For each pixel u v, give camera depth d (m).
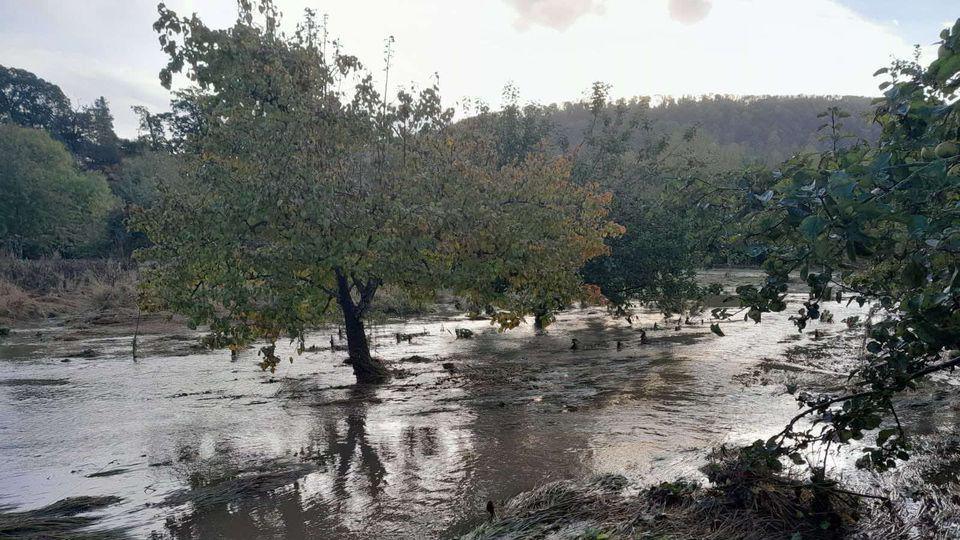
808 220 3.41
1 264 36.56
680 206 6.64
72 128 106.06
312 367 15.36
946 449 7.43
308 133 12.05
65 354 18.30
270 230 12.11
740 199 5.79
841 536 5.31
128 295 30.39
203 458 8.69
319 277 12.67
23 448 9.43
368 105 12.80
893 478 6.56
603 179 23.22
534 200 13.37
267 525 6.41
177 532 6.32
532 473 7.53
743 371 12.98
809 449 7.64
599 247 14.27
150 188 57.66
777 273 5.02
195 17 12.07
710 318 22.31
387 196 12.05
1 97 98.56
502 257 12.77
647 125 24.42
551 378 13.21
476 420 10.04
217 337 12.28
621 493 6.53
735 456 7.40
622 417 9.81
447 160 13.33
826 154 5.23
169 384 13.88
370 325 22.45
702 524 5.58
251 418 10.74
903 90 4.11
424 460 8.20
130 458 8.81
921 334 4.29
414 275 12.66
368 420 10.29
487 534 5.75
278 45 12.66
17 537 6.16
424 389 12.48
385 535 6.11
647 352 16.03
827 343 16.11
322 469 8.02
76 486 7.80
